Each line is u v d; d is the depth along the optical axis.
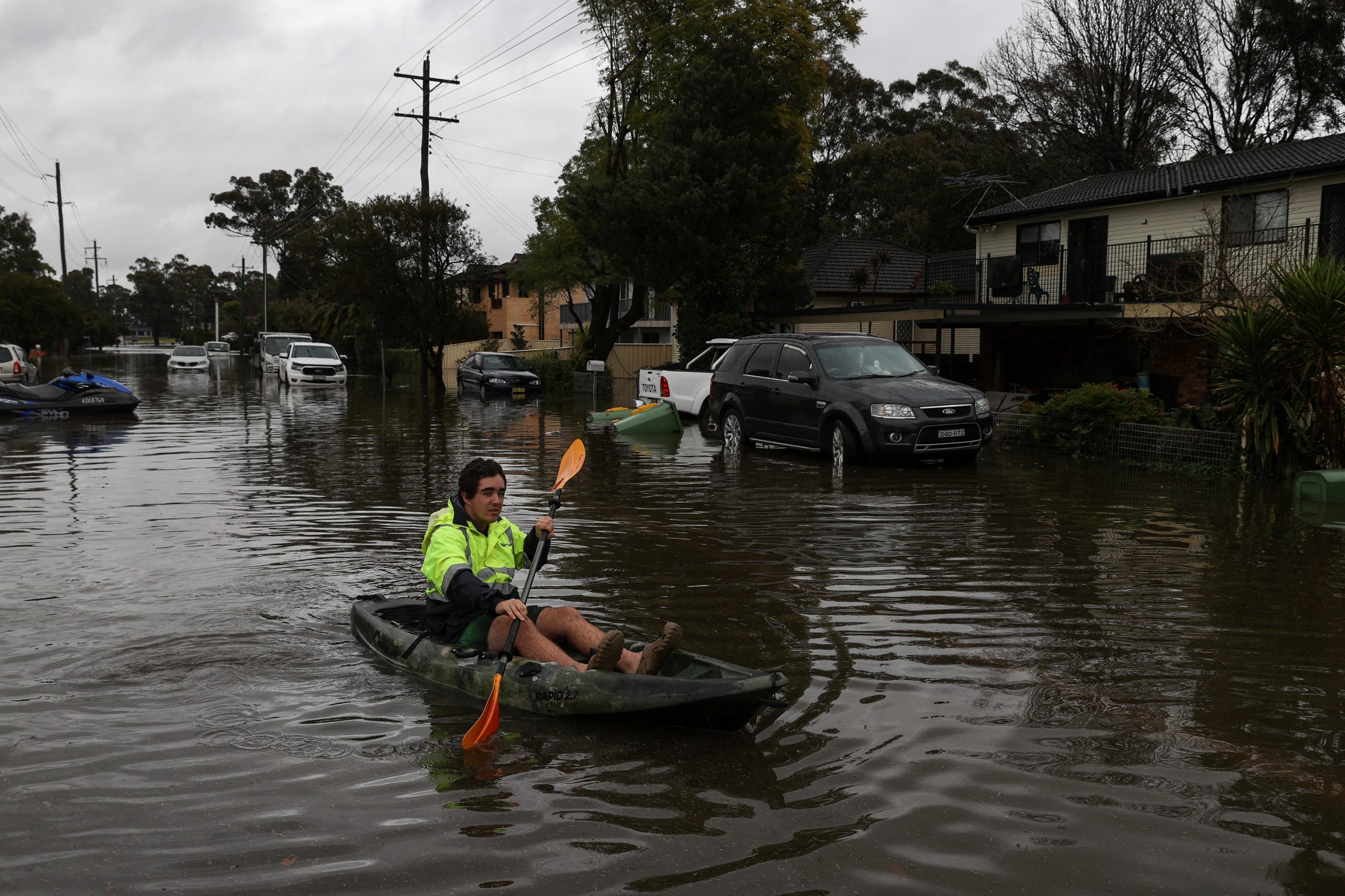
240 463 14.90
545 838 3.59
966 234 45.88
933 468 14.16
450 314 31.64
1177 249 20.16
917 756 4.30
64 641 5.91
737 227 28.66
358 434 19.56
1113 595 7.10
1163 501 11.27
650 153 30.81
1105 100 38.03
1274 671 5.45
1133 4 36.66
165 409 26.31
